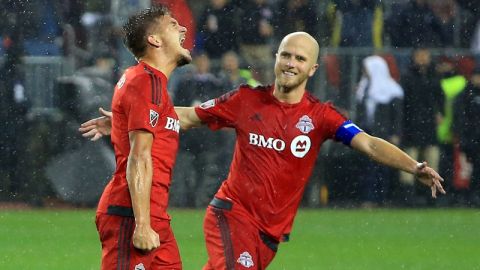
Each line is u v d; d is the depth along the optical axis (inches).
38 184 1189.7
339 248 936.3
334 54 1243.8
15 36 1212.5
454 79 1245.7
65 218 1109.1
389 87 1240.2
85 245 921.5
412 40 1272.1
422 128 1243.8
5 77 1201.4
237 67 1216.8
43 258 847.7
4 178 1189.7
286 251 914.1
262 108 537.3
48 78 1202.0
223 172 1190.3
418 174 532.7
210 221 540.7
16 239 954.7
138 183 448.1
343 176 1218.6
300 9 1253.1
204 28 1235.9
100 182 1186.0
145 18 471.2
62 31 1217.4
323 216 1157.7
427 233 1043.3
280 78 533.3
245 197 535.2
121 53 1212.5
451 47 1278.3
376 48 1246.3
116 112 464.1
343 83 1243.2
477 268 837.2
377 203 1225.4
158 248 464.4
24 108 1194.6
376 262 860.6
